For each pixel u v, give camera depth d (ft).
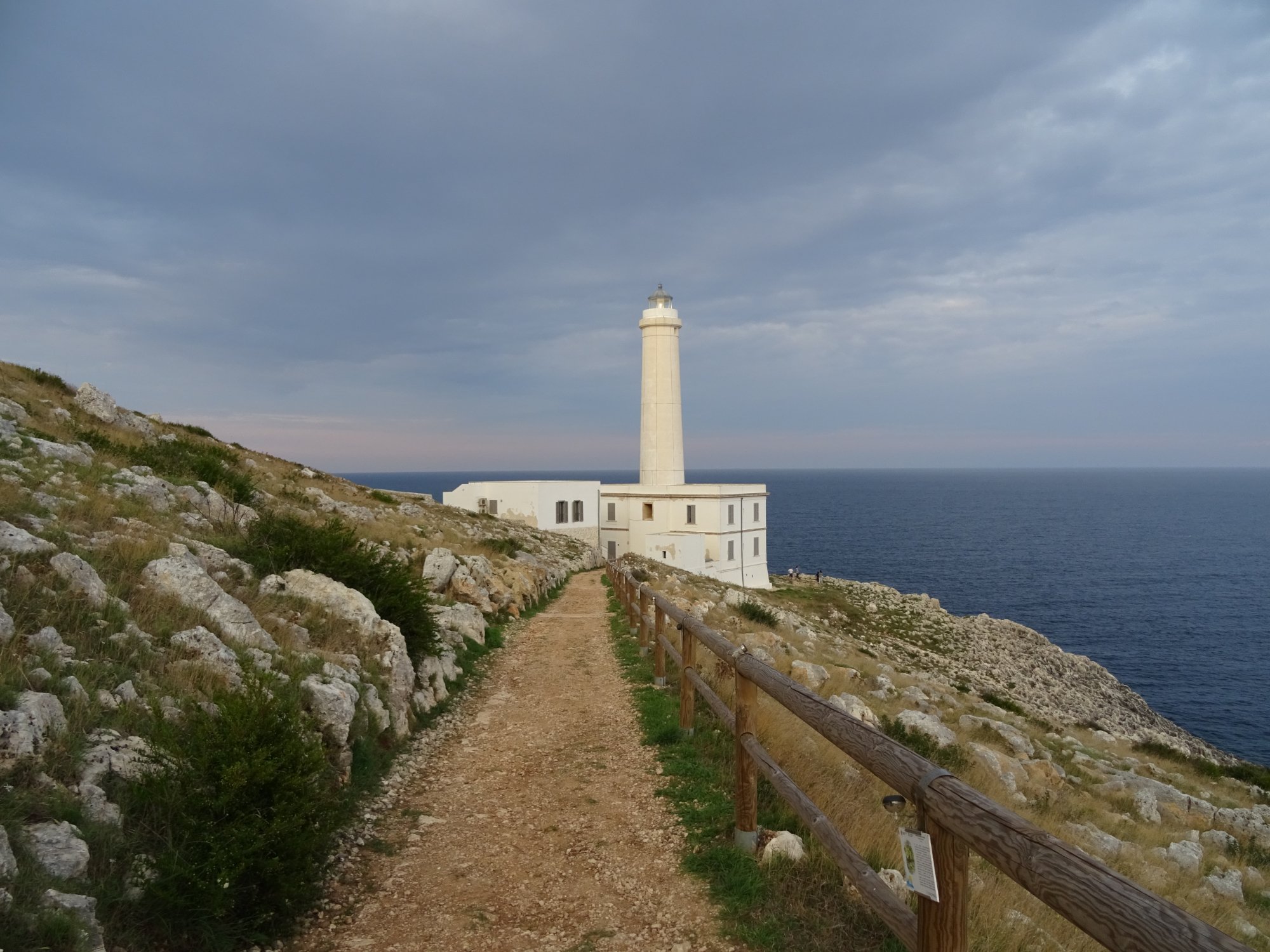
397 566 39.70
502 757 27.63
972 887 18.08
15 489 32.30
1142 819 43.42
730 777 23.40
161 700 19.13
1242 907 30.01
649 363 199.62
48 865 12.55
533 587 76.07
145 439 72.28
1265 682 154.81
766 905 15.64
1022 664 142.82
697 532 184.14
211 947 14.14
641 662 43.91
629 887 17.15
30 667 17.56
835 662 67.97
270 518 41.55
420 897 17.08
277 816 15.78
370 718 25.85
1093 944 18.48
